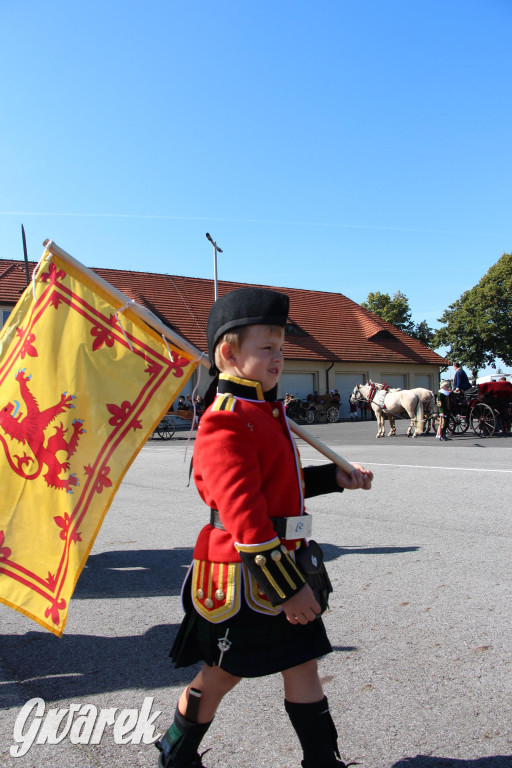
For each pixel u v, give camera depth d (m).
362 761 2.48
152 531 6.62
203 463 1.94
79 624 4.09
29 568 2.59
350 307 44.69
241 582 1.93
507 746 2.56
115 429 2.57
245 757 2.54
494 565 4.93
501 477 9.13
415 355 42.56
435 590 4.43
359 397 21.12
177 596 4.61
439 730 2.69
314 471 2.34
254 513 1.84
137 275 36.94
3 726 2.84
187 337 33.91
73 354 2.67
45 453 2.66
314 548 2.02
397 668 3.27
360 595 4.39
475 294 46.47
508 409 18.59
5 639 3.88
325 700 2.04
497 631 3.69
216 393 2.24
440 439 17.72
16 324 2.84
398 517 6.78
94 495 2.54
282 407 2.11
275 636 1.94
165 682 3.24
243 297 2.04
